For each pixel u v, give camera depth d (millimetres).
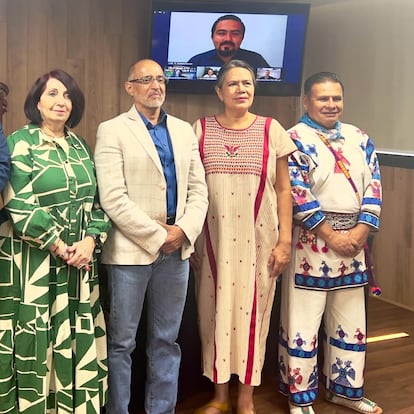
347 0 4551
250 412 2604
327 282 2625
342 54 4641
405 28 4074
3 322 2092
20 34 4051
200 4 4227
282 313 2783
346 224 2615
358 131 2719
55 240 2064
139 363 2682
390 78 4223
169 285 2332
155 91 2264
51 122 2146
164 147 2303
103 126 2287
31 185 2066
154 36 4258
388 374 3232
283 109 4875
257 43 4402
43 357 2094
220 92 2512
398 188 4520
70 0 4172
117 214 2193
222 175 2441
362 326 2734
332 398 2863
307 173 2592
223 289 2461
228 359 2521
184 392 2895
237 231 2465
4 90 3105
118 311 2264
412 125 4062
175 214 2318
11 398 2121
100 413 2496
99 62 4312
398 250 4555
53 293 2137
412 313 4367
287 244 2537
